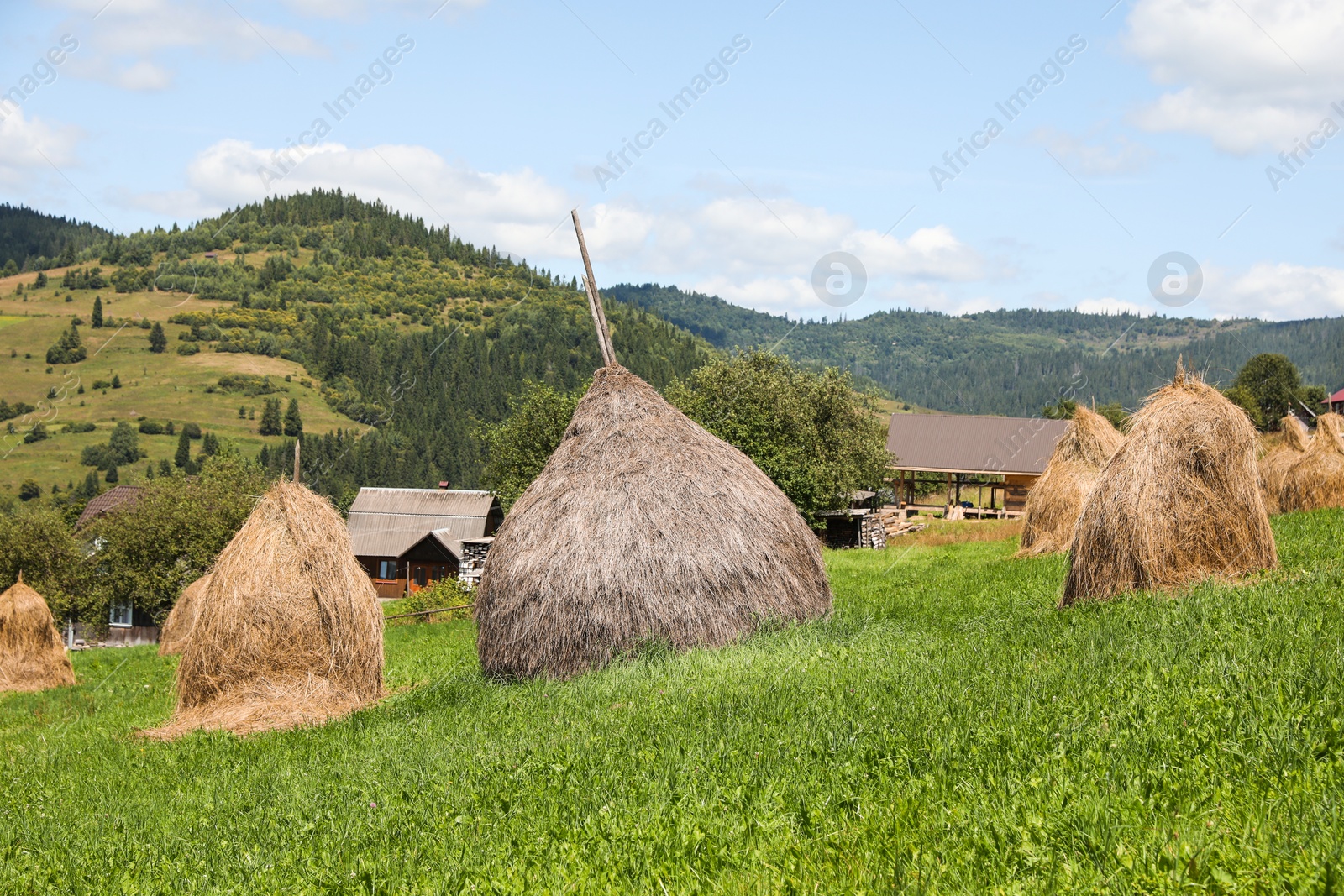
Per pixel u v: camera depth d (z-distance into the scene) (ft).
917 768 18.47
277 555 44.24
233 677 43.27
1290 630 25.03
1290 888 11.50
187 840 22.80
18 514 206.59
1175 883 11.87
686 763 21.03
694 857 15.67
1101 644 27.58
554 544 41.09
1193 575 37.86
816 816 16.39
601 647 39.47
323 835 21.06
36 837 25.26
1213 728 17.66
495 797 21.36
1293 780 14.66
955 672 27.07
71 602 198.80
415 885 16.52
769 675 30.96
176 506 199.21
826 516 147.33
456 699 38.65
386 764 28.02
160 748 38.58
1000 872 13.24
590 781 21.09
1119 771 16.17
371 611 45.16
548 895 14.79
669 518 41.24
